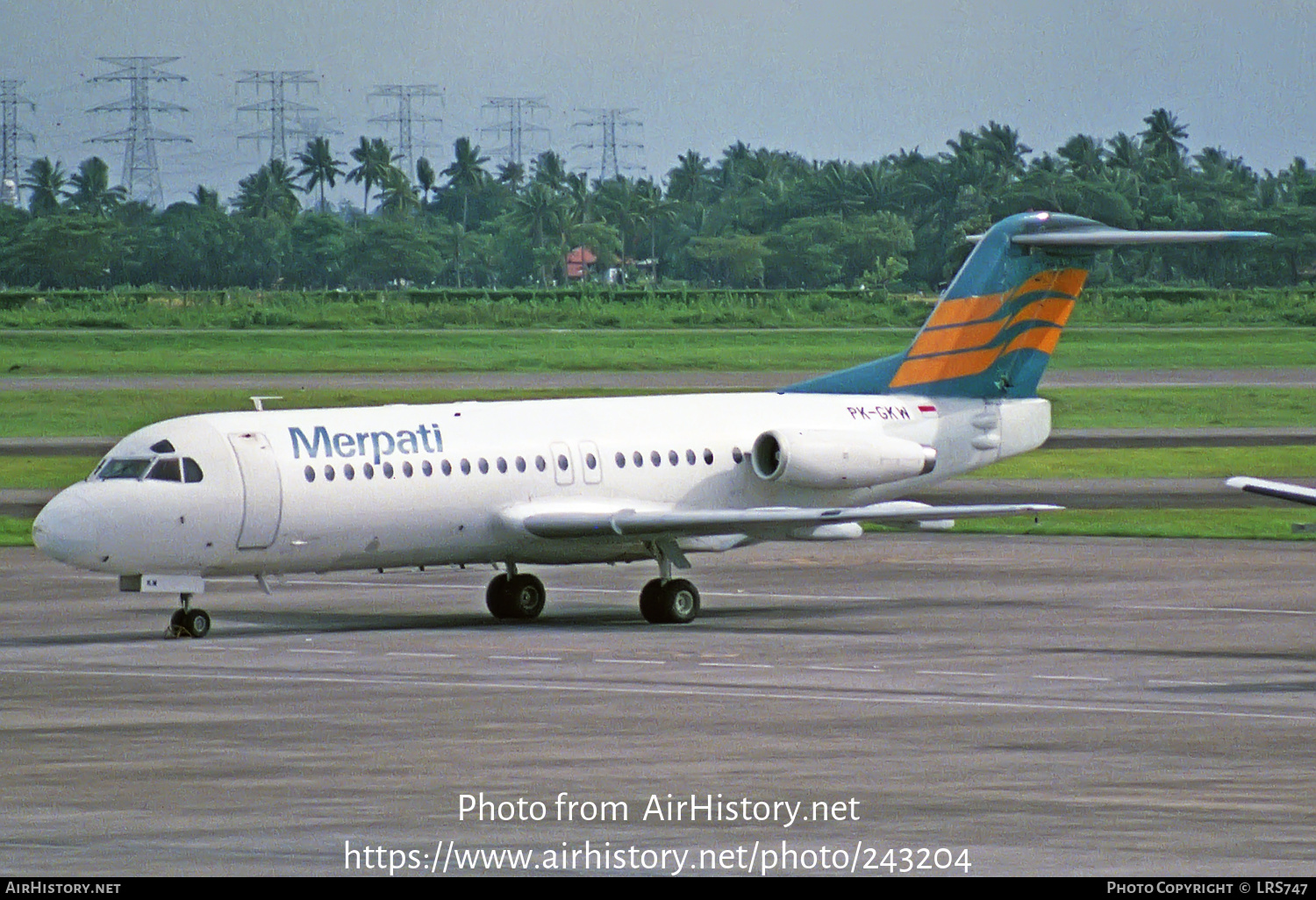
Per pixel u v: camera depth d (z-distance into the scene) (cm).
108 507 12762
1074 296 16712
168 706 10144
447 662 11825
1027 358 16625
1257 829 7319
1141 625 13712
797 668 11606
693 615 14162
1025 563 17738
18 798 7856
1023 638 13038
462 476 13938
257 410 13725
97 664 11744
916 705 10169
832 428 15562
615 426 14838
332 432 13612
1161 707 10131
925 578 16712
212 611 14825
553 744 9044
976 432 16300
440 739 9156
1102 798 7856
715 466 15112
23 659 11988
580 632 13412
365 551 13688
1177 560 17912
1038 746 8988
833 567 17575
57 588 16050
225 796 7900
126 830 7312
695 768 8481
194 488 12962
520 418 14512
